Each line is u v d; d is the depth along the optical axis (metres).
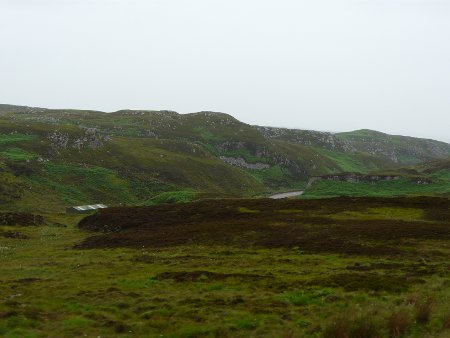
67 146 191.25
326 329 21.97
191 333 23.17
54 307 28.28
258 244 53.75
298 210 79.19
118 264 45.00
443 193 129.62
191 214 82.38
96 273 40.16
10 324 24.30
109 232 75.25
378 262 41.19
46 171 159.00
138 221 80.38
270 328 23.48
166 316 26.33
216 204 89.69
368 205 80.31
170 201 124.50
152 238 62.34
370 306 25.12
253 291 31.84
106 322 25.05
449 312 23.11
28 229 77.31
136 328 24.30
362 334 21.44
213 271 39.59
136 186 172.00
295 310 26.61
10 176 140.25
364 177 168.12
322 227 61.12
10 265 45.81
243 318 25.25
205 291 32.28
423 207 76.25
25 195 130.88
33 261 48.34
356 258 43.66
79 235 73.38
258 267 41.44
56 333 23.59
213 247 54.06
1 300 29.73
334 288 31.41
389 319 22.48
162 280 36.22
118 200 154.38
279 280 34.66
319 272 37.62
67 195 144.00
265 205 85.75
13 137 183.38
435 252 44.56
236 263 43.78
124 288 33.47
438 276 33.69
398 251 45.47
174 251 52.78
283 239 55.19
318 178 175.62
